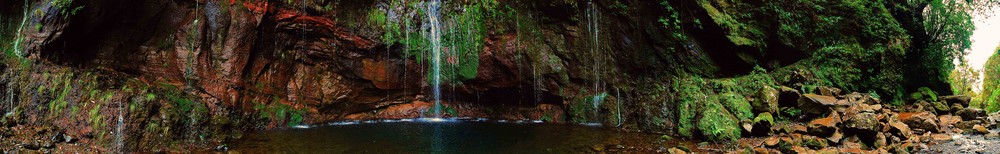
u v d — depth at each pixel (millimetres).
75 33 8805
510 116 12305
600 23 11781
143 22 9609
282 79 11148
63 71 8312
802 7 11367
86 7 8727
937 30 12969
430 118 12289
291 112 10984
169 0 9828
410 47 12102
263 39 10758
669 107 10188
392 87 12312
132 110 7914
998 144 7316
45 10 8367
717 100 9742
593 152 8016
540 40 11984
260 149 8172
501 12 12031
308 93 11508
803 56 11211
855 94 10141
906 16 12742
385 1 11914
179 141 8211
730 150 7945
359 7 11711
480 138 9359
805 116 9383
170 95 9242
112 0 9047
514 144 8766
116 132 7629
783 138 7836
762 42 11172
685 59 11211
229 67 10078
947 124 8688
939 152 7195
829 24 11242
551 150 8211
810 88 10281
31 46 8289
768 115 9094
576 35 11883
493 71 12117
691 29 11289
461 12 12211
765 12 11352
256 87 10594
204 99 9695
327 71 11898
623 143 8719
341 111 12000
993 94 13500
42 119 7863
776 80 10891
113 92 8070
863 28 11211
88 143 7496
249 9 10406
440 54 12336
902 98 11266
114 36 9398
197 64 9883
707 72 11172
